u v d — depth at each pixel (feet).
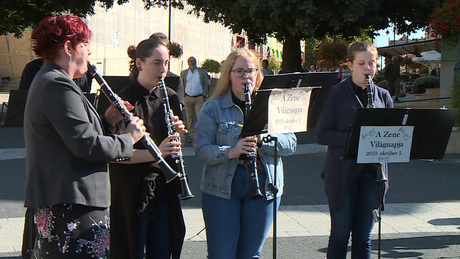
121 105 11.43
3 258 17.40
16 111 50.29
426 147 13.51
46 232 9.78
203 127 12.85
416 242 19.53
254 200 12.71
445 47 47.42
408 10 64.39
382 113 12.64
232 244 12.55
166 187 13.07
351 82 14.34
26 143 9.96
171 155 12.92
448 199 25.44
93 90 87.04
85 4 65.87
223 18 67.21
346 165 13.79
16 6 62.59
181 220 13.21
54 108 9.46
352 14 57.06
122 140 10.20
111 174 12.85
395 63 67.77
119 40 104.06
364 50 13.88
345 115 14.03
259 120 11.98
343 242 14.14
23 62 98.84
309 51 162.20
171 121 13.16
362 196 14.06
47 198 9.70
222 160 12.33
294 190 27.25
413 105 61.62
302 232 20.70
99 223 9.94
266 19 59.57
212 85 70.95
